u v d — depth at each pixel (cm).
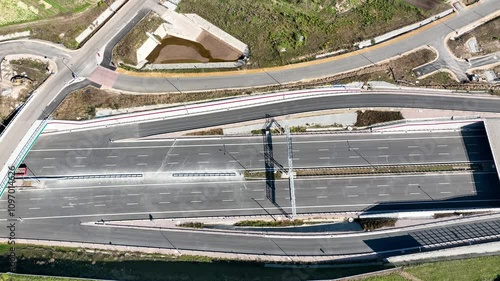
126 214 8212
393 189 8556
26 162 8500
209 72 9356
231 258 7956
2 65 9212
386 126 8981
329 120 9056
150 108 8969
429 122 8994
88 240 8025
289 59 9488
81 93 9038
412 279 7519
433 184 8619
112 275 7688
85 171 8494
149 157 8662
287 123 9000
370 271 7688
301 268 7888
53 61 9319
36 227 8075
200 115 9062
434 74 9406
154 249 7962
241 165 8656
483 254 7875
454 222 8181
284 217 8275
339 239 8088
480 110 9012
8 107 8875
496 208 8231
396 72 9400
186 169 8588
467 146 8950
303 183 8550
